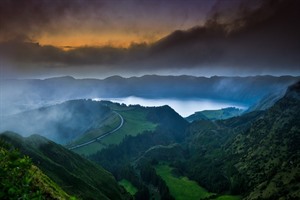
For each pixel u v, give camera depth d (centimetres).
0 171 1622
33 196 1595
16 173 1648
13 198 1526
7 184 1534
